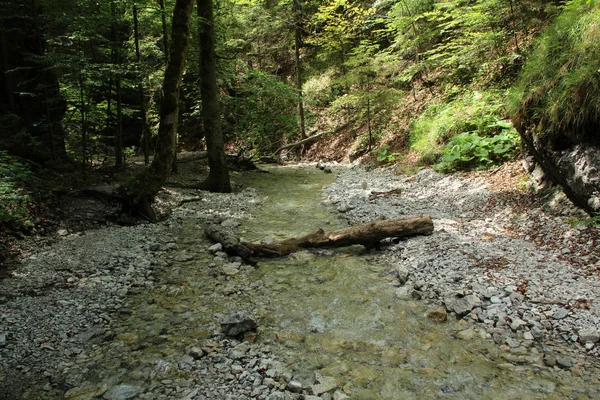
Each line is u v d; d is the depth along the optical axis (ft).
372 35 58.80
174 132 26.45
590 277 14.11
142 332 12.99
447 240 19.40
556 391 9.85
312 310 14.47
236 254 19.88
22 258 18.24
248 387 10.23
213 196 33.32
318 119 61.62
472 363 11.16
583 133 17.71
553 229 18.07
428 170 35.17
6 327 12.71
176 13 24.89
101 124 41.73
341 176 42.39
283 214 28.12
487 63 37.35
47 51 34.55
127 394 9.89
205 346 12.07
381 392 10.11
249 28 63.57
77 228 22.88
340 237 20.17
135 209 25.76
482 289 14.60
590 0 19.08
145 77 35.91
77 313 13.94
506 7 34.78
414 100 48.44
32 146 30.96
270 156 59.00
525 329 12.32
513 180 25.21
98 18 30.37
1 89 32.17
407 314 13.93
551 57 20.20
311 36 64.23
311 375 10.82
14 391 10.05
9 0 31.42
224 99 48.80
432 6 44.78
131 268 17.95
